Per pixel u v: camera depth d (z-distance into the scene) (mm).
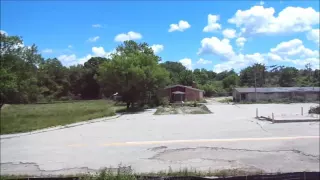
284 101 79750
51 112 53906
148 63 62312
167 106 65500
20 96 47531
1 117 45188
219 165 16641
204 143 22750
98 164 17797
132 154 20031
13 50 45562
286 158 17906
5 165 18250
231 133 27000
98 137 27156
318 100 82875
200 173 14273
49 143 25109
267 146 21141
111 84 59812
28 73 47719
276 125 31531
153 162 17766
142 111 55469
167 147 21781
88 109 59188
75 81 121688
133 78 58438
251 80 124312
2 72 42031
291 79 119125
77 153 20875
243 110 53969
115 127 33531
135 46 77500
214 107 64062
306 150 19781
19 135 30188
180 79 114562
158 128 31656
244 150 20062
